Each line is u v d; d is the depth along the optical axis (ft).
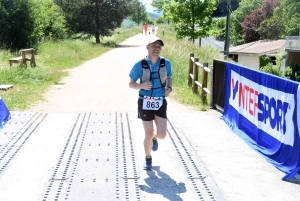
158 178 17.19
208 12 123.34
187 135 23.57
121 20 149.69
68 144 21.56
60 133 23.57
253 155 20.21
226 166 18.63
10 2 74.69
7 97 32.99
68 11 139.64
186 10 122.72
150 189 16.10
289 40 109.19
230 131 24.64
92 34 144.56
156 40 16.51
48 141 22.06
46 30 100.27
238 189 16.10
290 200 15.11
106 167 18.38
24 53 49.19
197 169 18.15
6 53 64.90
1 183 16.52
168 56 57.26
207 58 70.38
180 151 20.58
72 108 30.86
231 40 208.23
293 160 17.30
